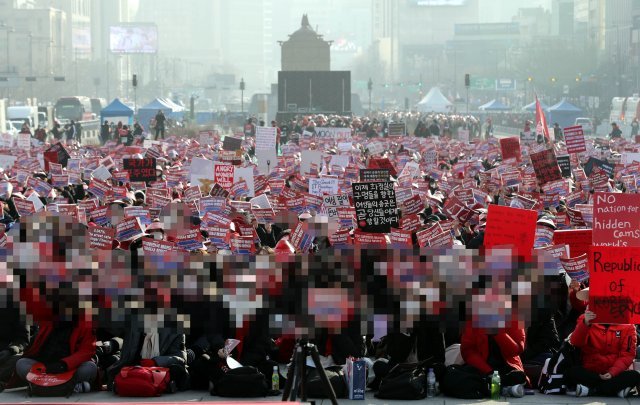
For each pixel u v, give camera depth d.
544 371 20.36
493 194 42.34
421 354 20.72
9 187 38.66
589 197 38.28
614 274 19.09
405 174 41.25
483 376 19.97
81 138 141.88
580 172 45.50
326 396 19.92
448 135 119.75
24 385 20.84
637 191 44.25
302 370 17.56
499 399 19.88
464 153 73.12
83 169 53.41
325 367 20.16
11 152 67.38
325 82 141.25
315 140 84.81
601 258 19.09
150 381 20.05
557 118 158.88
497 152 67.81
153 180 44.62
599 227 22.19
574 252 23.59
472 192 37.12
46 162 54.28
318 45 188.50
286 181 47.28
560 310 22.11
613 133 113.31
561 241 23.67
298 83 141.25
